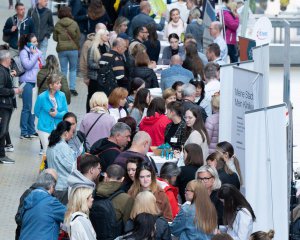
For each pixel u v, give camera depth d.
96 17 55.44
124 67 44.16
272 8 62.75
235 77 33.47
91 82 45.94
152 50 48.97
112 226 26.91
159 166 33.91
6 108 40.50
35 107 39.38
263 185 29.47
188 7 58.94
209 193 28.72
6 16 66.75
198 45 53.62
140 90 37.84
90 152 31.98
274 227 29.42
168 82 42.28
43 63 45.88
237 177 31.05
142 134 30.64
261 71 34.28
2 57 39.97
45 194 27.39
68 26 51.16
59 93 39.47
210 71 40.03
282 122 29.06
